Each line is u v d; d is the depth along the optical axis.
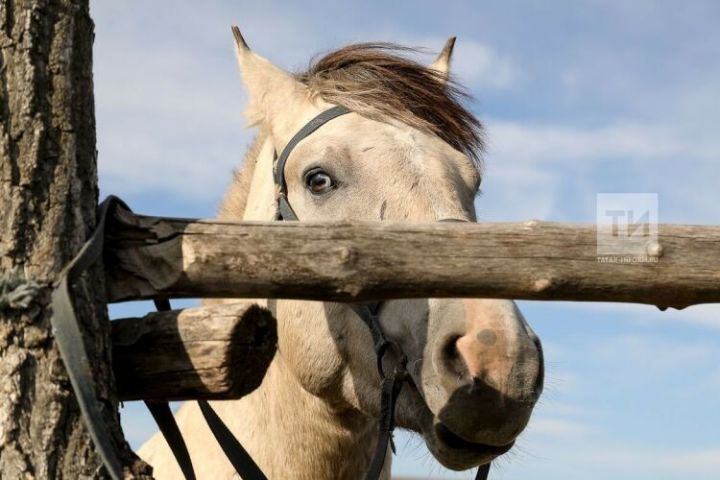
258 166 3.33
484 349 2.13
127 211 1.79
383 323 2.55
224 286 1.73
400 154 2.69
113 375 1.72
